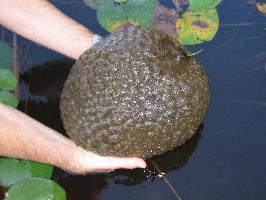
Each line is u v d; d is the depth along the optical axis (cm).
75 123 145
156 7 176
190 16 174
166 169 155
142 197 150
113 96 138
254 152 157
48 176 146
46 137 145
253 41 176
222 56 172
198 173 154
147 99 138
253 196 150
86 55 144
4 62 167
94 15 180
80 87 143
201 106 144
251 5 185
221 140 159
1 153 146
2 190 143
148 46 139
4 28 177
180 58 141
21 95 166
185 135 145
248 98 165
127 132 139
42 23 161
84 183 152
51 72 170
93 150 145
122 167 147
